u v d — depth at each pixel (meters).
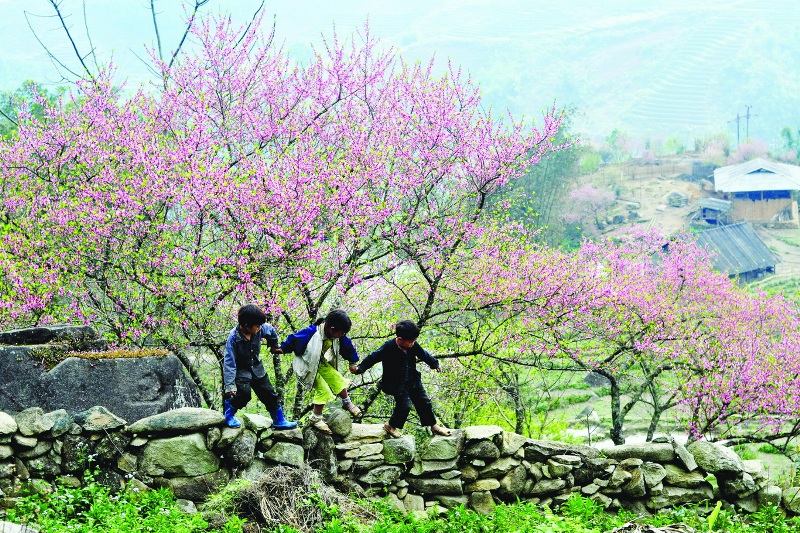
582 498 9.11
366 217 13.69
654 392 21.39
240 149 15.71
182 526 7.13
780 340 23.64
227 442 8.23
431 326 15.98
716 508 8.96
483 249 15.58
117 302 13.08
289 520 7.51
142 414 9.18
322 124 16.34
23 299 12.56
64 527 6.99
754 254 74.75
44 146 15.55
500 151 15.02
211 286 13.24
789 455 21.41
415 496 8.93
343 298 15.02
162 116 16.16
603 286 16.78
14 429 7.87
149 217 13.52
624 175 115.81
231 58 16.30
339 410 8.96
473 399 17.73
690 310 22.59
